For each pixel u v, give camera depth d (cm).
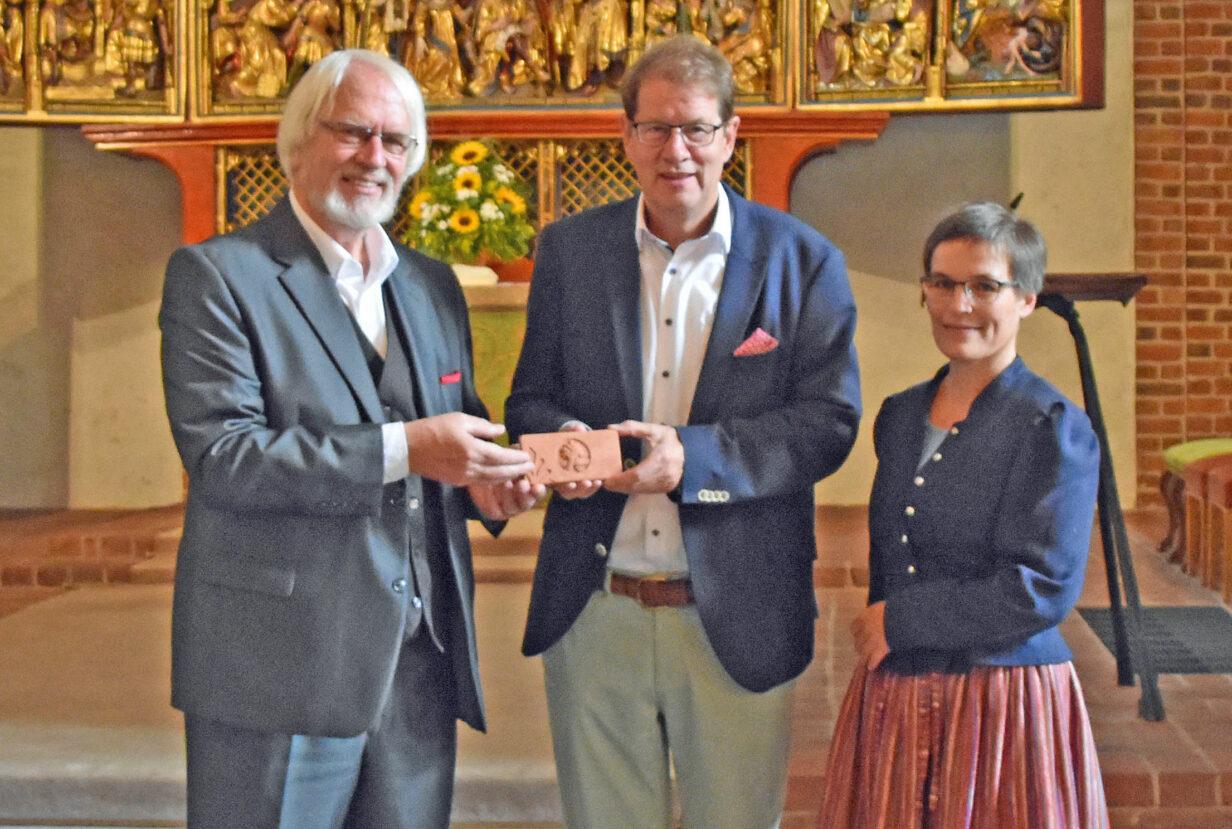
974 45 561
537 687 396
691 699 236
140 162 656
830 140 586
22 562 552
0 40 589
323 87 212
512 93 602
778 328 234
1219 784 319
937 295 222
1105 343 650
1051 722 216
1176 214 651
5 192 659
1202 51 646
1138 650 364
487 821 325
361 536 211
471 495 227
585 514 237
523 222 577
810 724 361
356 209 213
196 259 209
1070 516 212
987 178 647
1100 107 546
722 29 588
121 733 356
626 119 227
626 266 238
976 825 213
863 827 222
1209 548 513
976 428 220
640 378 234
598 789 239
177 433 205
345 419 212
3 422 668
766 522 234
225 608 210
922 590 216
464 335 241
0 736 354
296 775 214
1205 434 656
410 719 224
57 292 664
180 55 596
